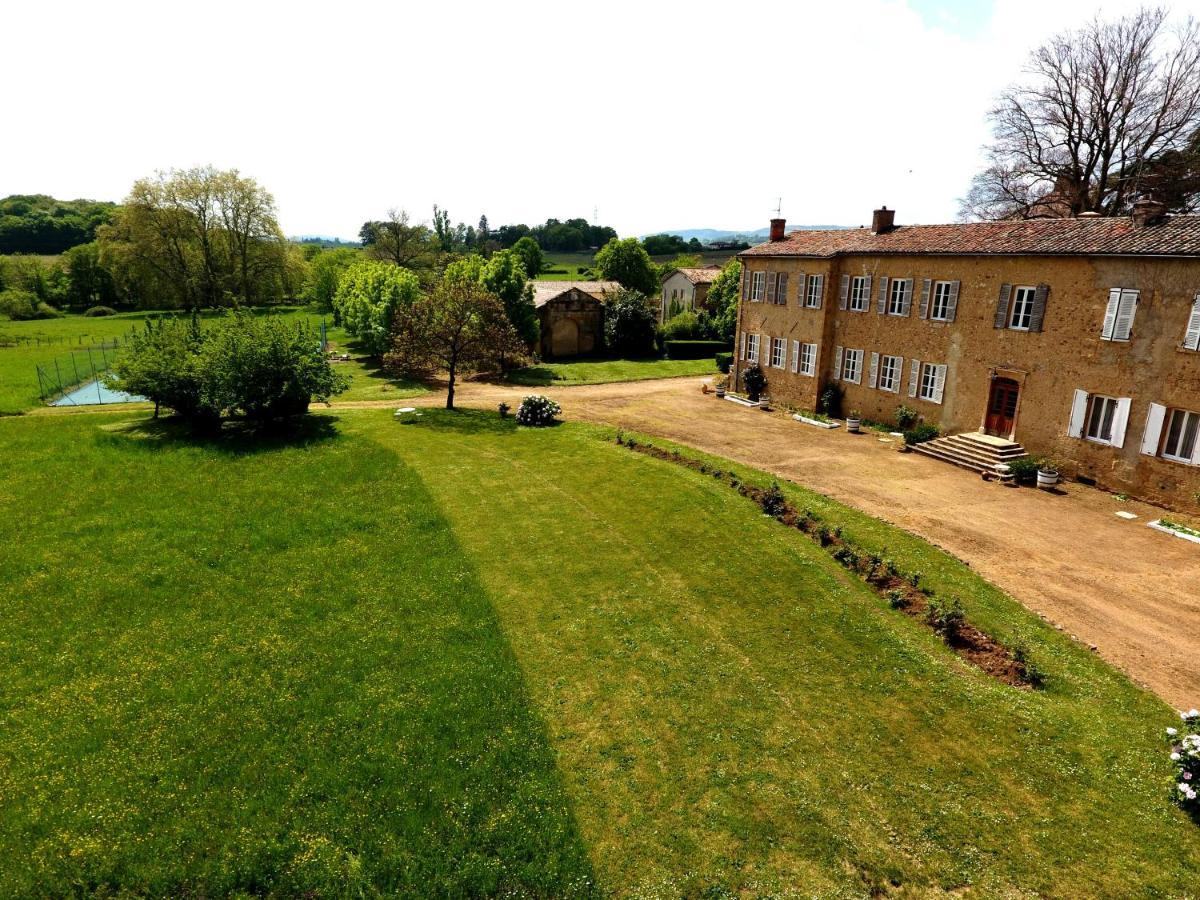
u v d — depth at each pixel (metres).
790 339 40.25
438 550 19.84
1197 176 40.38
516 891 9.45
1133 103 42.06
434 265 89.38
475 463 28.05
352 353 65.81
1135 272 23.47
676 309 76.88
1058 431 26.52
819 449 30.97
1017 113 47.16
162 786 11.25
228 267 98.06
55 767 11.69
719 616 16.25
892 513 22.53
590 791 11.13
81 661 14.77
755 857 9.95
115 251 90.38
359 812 10.72
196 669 14.44
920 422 32.72
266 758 11.89
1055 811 10.63
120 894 9.44
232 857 9.93
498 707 13.10
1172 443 23.09
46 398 41.94
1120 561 19.23
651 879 9.62
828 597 16.77
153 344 33.69
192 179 92.56
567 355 64.38
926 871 9.69
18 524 21.69
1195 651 14.99
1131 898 9.21
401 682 13.91
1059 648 14.88
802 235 42.25
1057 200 46.09
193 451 29.30
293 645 15.30
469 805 10.80
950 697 13.23
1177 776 10.91
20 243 138.50
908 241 33.50
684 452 29.47
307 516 22.44
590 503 23.39
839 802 10.87
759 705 13.15
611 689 13.64
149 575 18.52
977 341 29.47
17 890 9.41
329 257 99.31
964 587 17.31
